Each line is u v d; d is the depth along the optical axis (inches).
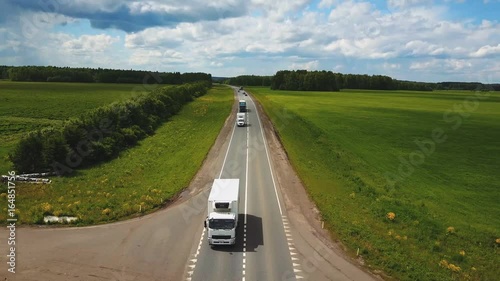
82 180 1806.1
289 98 6254.9
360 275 1059.3
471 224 1440.7
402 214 1488.7
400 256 1163.3
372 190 1755.7
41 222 1333.7
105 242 1216.2
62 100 4763.8
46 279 996.6
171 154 2362.2
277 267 1090.1
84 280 1000.2
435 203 1654.8
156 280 1013.8
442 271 1098.1
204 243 1226.0
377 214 1487.5
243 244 1226.0
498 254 1227.9
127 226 1338.6
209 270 1067.3
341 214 1477.6
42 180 1761.8
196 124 3481.8
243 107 4210.1
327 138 2913.4
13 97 4960.6
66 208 1450.5
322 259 1141.1
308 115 4126.5
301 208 1534.2
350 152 2522.1
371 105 5251.0
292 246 1218.0
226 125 3408.0
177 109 4146.2
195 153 2348.7
